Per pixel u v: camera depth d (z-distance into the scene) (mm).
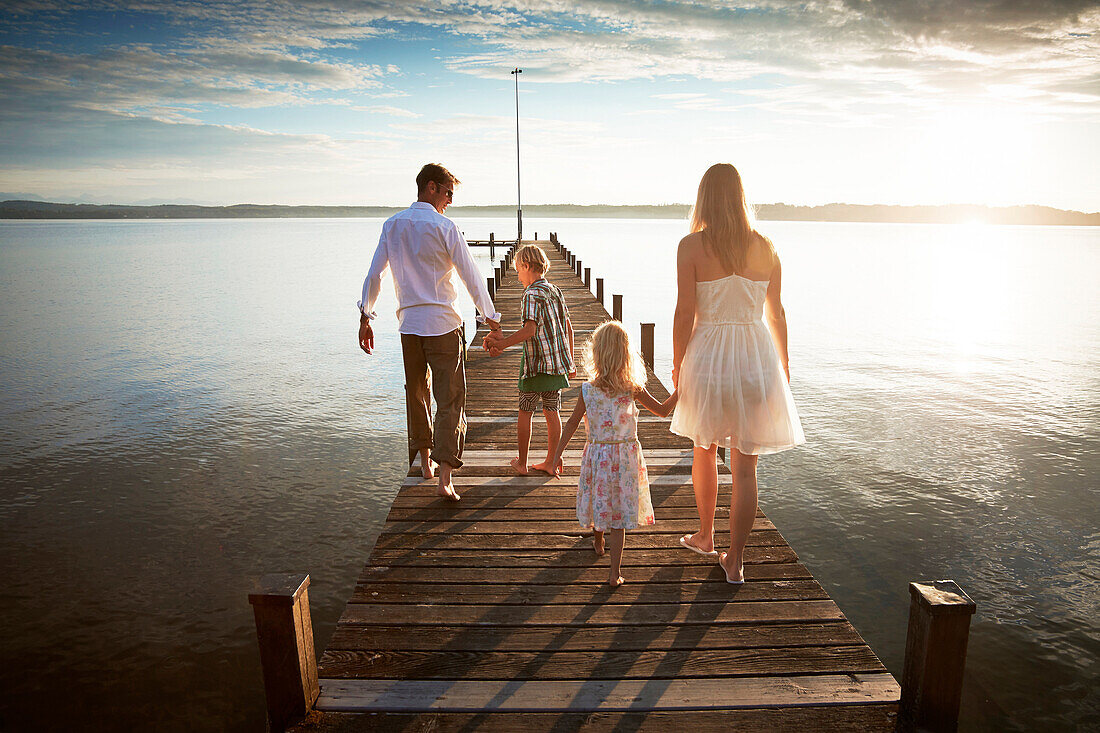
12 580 6355
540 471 4695
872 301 33219
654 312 27219
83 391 14312
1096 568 6605
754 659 2670
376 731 2297
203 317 25625
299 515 7938
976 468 9594
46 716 4453
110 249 81688
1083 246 107188
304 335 21922
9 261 59750
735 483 3096
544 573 3324
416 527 3832
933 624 2172
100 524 7668
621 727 2311
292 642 2285
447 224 3791
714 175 2891
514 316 14328
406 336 3930
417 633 2832
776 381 2963
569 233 133125
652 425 6094
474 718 2359
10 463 9750
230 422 11984
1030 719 4383
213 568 6609
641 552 3539
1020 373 16469
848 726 2316
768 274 2961
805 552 6992
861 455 10234
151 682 4836
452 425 3982
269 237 123938
